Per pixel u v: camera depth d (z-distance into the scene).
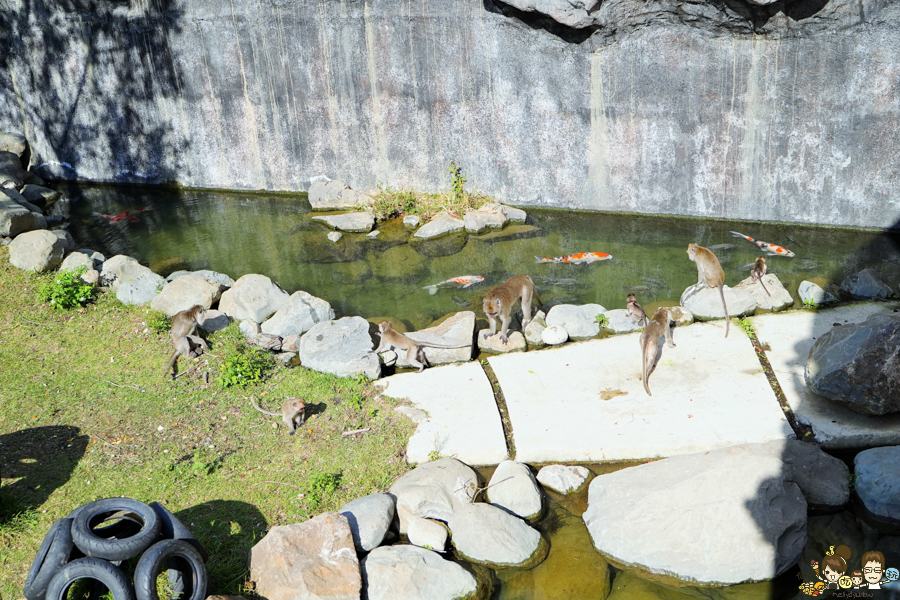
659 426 8.20
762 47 12.83
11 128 18.80
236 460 7.89
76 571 5.61
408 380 9.30
